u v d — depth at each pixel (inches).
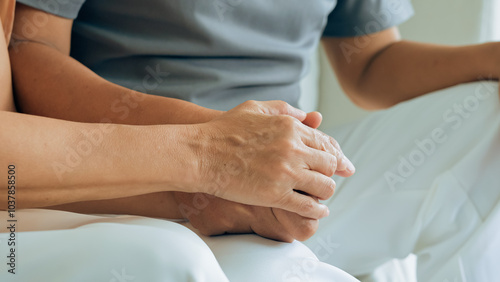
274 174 23.4
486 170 33.3
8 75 27.1
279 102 26.6
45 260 18.3
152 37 34.7
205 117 26.7
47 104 29.2
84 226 19.9
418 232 33.9
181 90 34.8
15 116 21.0
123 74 35.8
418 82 45.3
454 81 42.6
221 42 35.4
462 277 32.0
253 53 37.3
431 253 33.8
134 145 22.2
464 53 41.9
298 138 24.3
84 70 30.2
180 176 22.8
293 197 23.9
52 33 32.0
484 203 33.0
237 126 24.4
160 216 27.3
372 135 40.3
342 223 35.6
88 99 28.7
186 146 23.2
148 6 33.8
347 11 48.3
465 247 32.3
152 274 18.3
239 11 36.2
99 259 18.4
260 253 23.5
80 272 18.3
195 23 34.2
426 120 37.3
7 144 20.2
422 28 73.4
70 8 32.1
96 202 26.7
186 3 33.7
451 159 34.5
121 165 21.8
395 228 35.1
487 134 33.8
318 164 24.5
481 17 70.1
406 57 46.7
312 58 78.0
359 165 38.3
